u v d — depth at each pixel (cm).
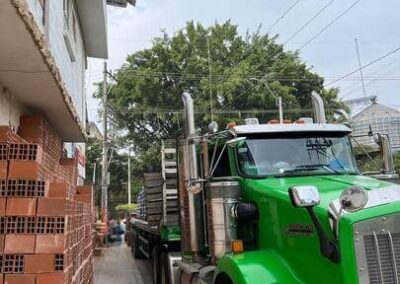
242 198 529
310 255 406
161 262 977
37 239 464
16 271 457
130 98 3039
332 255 379
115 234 2742
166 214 915
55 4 799
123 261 1700
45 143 790
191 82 2991
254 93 2758
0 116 623
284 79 2864
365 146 607
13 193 468
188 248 636
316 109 696
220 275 486
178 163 767
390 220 376
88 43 1523
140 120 3136
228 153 566
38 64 561
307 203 388
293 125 573
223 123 2681
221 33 3116
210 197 531
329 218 387
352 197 366
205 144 558
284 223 447
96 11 1295
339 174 546
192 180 541
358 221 371
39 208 469
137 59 3142
